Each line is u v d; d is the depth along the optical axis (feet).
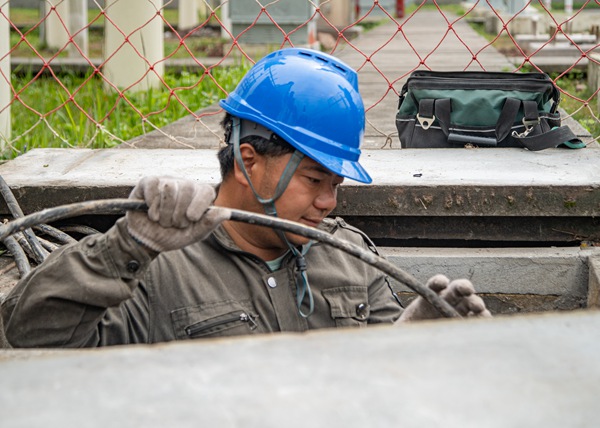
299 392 4.34
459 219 13.89
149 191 7.26
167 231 7.38
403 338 4.98
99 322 8.62
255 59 45.06
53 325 7.92
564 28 51.60
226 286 9.24
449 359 4.71
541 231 13.96
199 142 20.40
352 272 9.93
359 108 9.61
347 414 4.16
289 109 9.21
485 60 43.09
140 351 4.89
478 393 4.36
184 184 7.32
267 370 4.57
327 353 4.78
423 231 13.94
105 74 32.99
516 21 59.67
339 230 10.21
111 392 4.40
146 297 9.11
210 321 9.04
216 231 9.36
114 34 32.65
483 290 13.87
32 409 4.28
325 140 9.21
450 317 7.94
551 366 4.65
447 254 13.84
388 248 14.10
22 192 13.96
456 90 16.14
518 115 16.06
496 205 13.57
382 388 4.38
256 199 9.15
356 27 72.13
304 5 46.39
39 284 7.88
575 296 13.80
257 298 9.23
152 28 32.91
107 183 14.07
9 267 13.56
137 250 7.57
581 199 13.53
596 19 57.93
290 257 9.53
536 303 13.85
